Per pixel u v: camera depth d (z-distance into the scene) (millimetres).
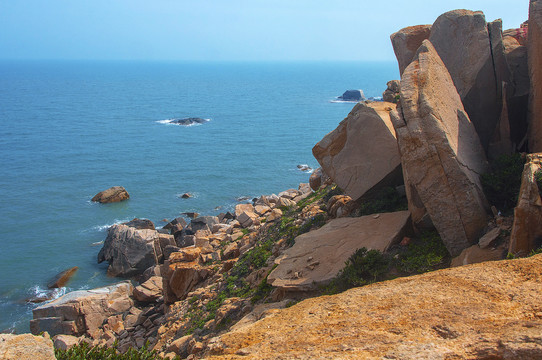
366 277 14820
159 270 40062
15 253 47594
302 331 9258
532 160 13336
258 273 20250
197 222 48156
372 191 19188
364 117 18984
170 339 20219
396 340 8195
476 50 19359
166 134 119250
